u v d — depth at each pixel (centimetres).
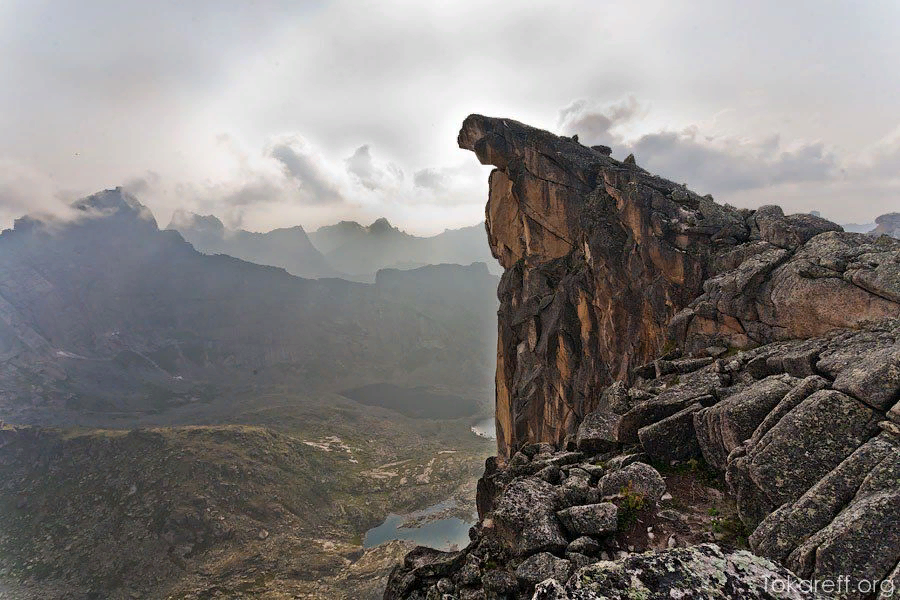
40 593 13675
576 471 1845
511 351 5778
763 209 3625
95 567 14600
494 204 6166
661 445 1834
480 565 1501
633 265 4138
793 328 2558
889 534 1046
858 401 1404
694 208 4003
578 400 4650
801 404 1474
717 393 1991
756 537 1278
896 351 1468
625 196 4275
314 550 14988
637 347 4125
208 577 13738
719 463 1680
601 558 1346
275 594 12419
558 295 4934
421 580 1584
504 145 5353
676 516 1498
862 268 2378
